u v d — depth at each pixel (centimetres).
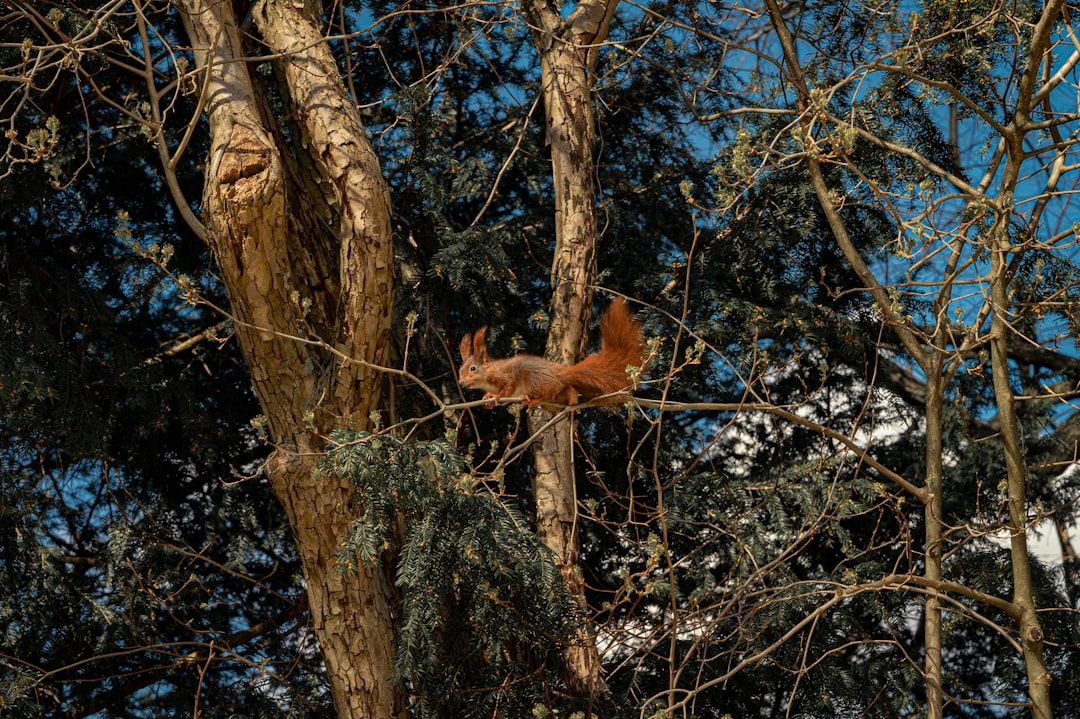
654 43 1212
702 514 1026
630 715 816
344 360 800
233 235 740
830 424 1141
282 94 891
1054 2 752
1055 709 991
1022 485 797
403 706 858
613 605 761
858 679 993
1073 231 678
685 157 1227
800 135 625
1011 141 785
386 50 1154
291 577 1101
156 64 1102
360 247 792
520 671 854
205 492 1120
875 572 960
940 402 857
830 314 1040
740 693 962
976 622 1095
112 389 1023
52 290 1026
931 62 998
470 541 752
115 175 1118
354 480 715
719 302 1052
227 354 1117
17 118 994
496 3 890
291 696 972
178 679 1035
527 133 1170
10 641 947
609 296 1122
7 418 960
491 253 998
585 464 1088
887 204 646
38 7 975
